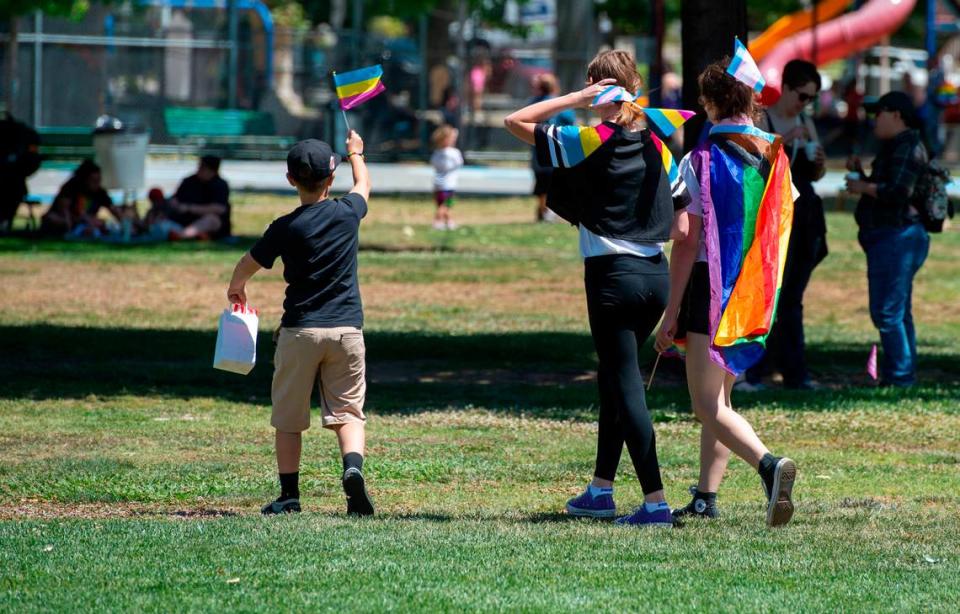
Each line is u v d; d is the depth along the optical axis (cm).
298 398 1788
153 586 1382
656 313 1662
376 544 1566
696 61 2988
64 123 9131
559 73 10438
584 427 2516
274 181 8175
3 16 8369
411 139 9812
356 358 1773
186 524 1691
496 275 4850
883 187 2777
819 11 8606
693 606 1330
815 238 2805
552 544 1588
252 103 9638
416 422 2542
